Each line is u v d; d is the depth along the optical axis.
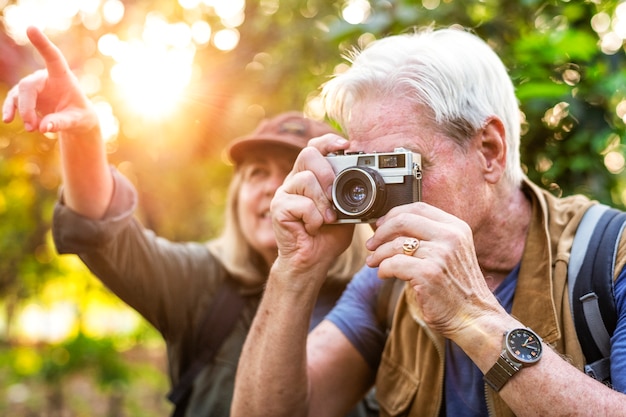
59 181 5.14
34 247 6.05
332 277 2.79
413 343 2.00
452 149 1.80
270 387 1.97
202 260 2.90
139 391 8.37
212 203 5.64
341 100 1.92
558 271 1.79
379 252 1.69
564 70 2.67
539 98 2.51
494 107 1.87
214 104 4.54
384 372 2.05
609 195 2.73
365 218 1.77
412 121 1.79
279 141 2.82
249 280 2.84
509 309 1.88
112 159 4.55
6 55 3.55
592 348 1.71
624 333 1.63
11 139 4.46
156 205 5.14
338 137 1.94
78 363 6.95
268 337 1.98
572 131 2.66
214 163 5.13
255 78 4.68
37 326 9.15
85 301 7.45
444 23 2.89
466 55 1.86
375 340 2.14
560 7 2.78
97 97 4.30
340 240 1.93
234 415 2.07
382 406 2.04
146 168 4.75
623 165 2.94
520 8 2.83
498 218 1.90
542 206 1.88
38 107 2.18
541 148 2.69
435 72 1.80
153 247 2.77
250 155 2.93
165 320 2.80
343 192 1.79
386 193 1.74
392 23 2.79
